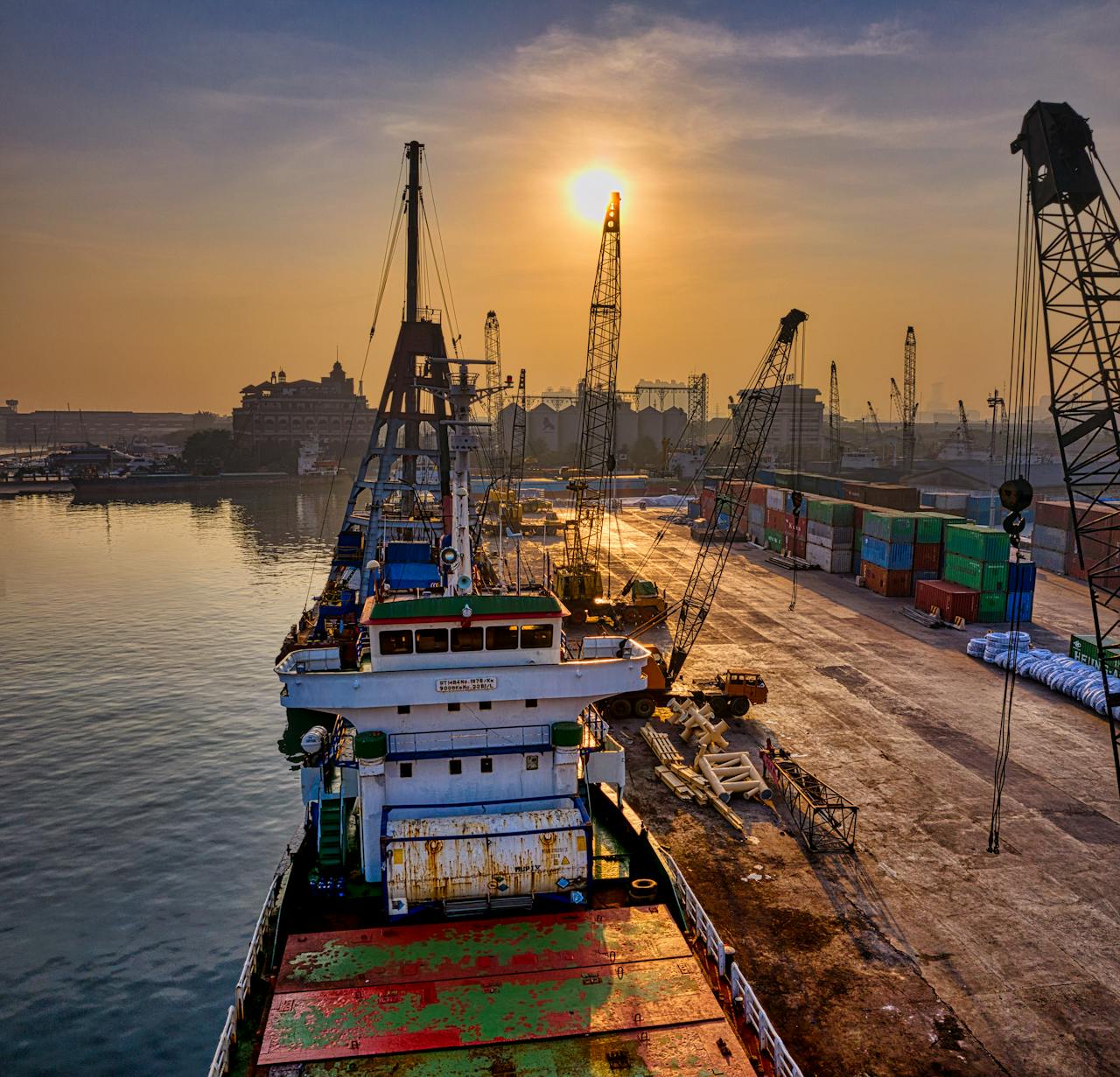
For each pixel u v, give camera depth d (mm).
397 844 19656
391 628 22047
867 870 29547
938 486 194000
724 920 26406
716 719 45562
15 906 33156
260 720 55750
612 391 89188
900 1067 20141
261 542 154125
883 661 57531
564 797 22953
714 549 111375
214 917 32531
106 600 99562
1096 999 22719
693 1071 15367
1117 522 79812
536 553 107188
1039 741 42406
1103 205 29969
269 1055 15586
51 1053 25375
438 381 76000
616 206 84500
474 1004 17016
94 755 49281
